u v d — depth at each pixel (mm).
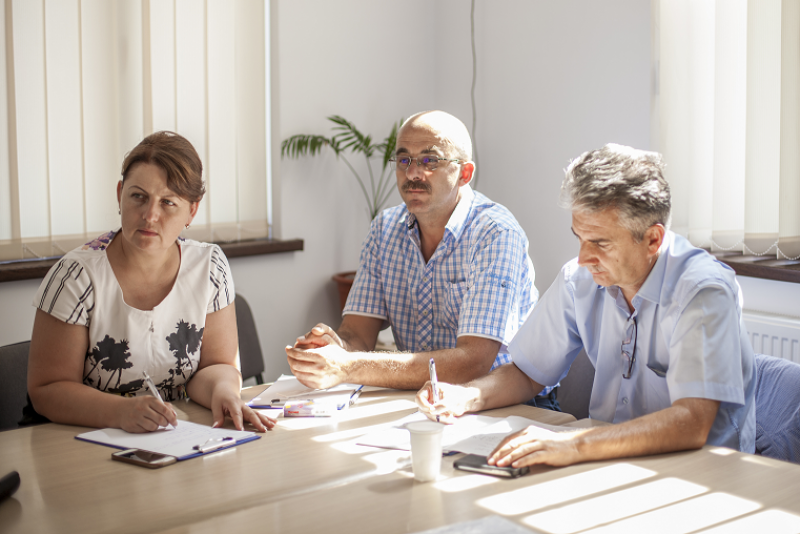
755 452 1507
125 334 1563
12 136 2607
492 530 899
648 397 1499
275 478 1118
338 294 3488
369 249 2084
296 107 3256
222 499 1036
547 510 979
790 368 1484
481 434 1314
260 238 3264
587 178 1327
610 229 1331
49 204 2717
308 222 3354
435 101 3691
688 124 2609
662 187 1338
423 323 2016
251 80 3145
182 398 1681
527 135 3201
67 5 2678
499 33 3297
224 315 1710
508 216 1957
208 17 2996
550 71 3070
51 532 929
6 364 1701
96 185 2820
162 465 1172
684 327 1324
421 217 1924
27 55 2615
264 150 3223
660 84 2639
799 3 2260
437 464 1098
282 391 1644
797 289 2307
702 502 999
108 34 2785
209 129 3051
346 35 3363
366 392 1650
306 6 3227
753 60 2363
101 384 1579
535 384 1653
